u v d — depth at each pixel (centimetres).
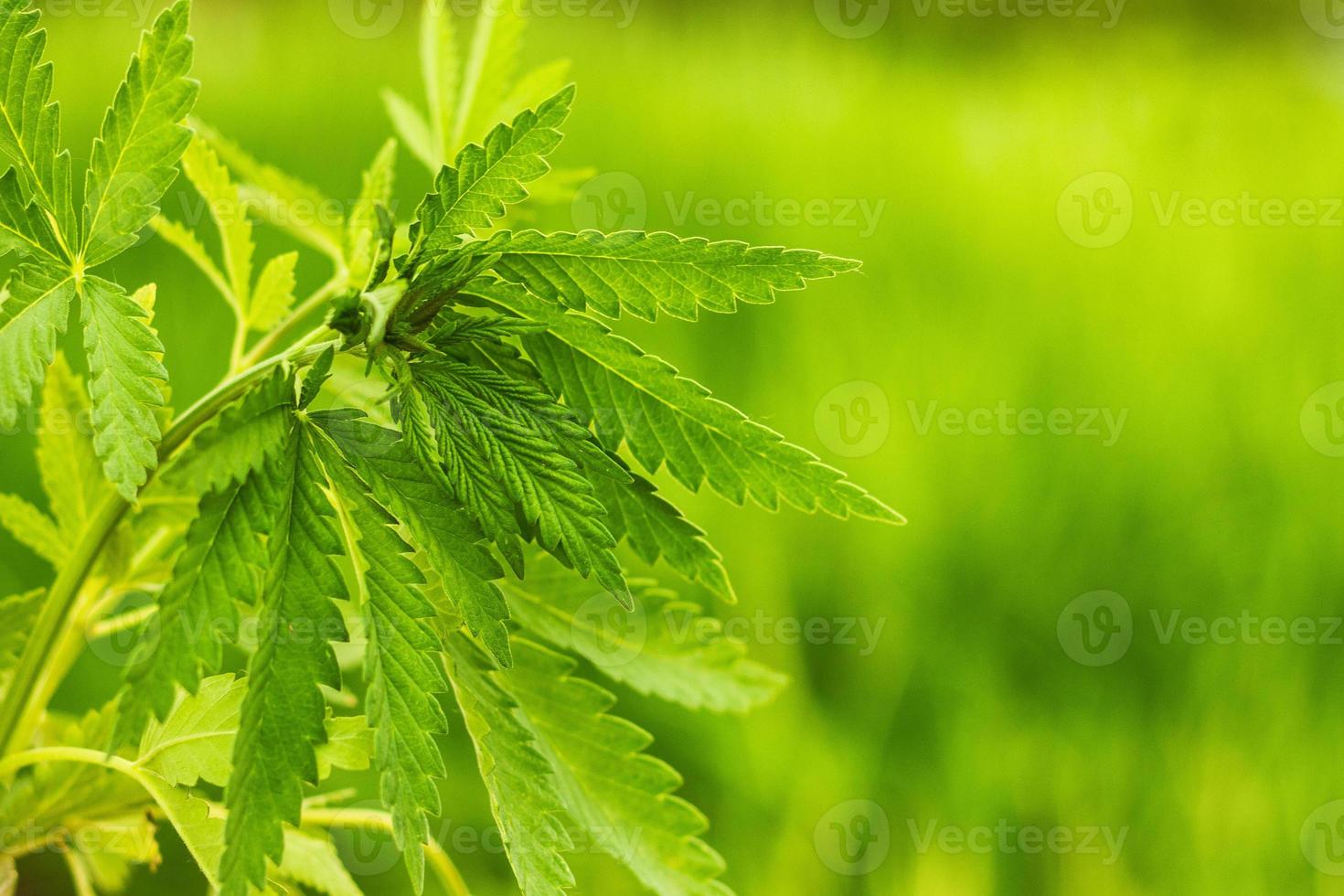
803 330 185
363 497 66
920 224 219
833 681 148
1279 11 364
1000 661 147
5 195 67
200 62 261
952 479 163
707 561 69
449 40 83
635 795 74
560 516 66
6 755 75
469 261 67
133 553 78
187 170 76
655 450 69
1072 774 131
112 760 71
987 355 186
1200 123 276
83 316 66
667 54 311
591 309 68
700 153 233
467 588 66
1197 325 195
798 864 124
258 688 64
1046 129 269
